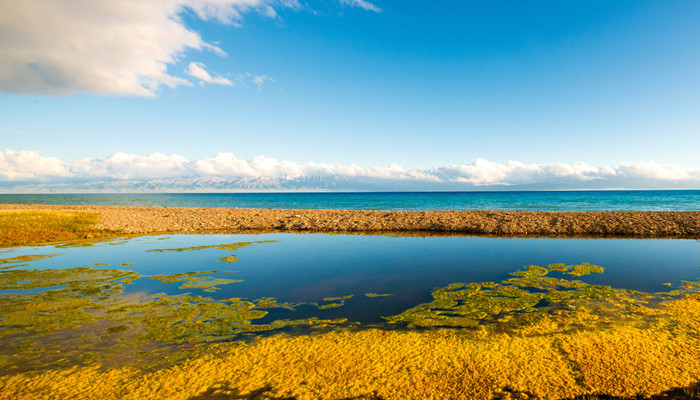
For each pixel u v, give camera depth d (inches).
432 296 428.1
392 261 631.8
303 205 3122.5
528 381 233.1
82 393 225.9
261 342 301.1
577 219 1125.1
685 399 211.0
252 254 708.0
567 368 247.9
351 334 316.2
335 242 859.4
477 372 245.8
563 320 338.6
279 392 225.8
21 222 1050.7
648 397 213.6
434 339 301.9
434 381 235.9
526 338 299.6
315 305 399.9
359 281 500.1
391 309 383.6
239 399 218.7
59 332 323.9
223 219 1282.0
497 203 2974.9
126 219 1224.2
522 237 906.1
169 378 243.3
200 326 338.3
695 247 735.7
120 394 225.0
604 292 426.6
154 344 299.0
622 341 287.3
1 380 241.3
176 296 436.1
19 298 426.3
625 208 2121.1
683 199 3218.5
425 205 2886.3
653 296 406.9
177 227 1126.4
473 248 753.6
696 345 276.8
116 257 681.0
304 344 296.2
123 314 371.9
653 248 729.0
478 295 427.5
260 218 1302.9
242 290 461.4
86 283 495.5
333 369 253.9
